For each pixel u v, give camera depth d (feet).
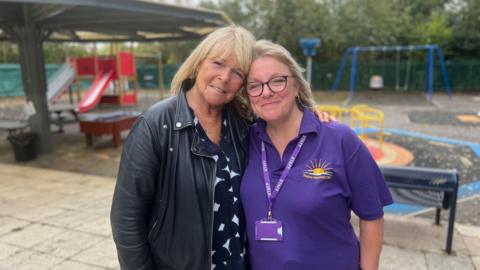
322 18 77.41
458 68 76.84
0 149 28.58
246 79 5.34
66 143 30.81
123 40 42.63
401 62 78.33
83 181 19.93
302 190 5.16
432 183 11.64
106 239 12.61
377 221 5.48
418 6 96.99
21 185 19.21
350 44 81.35
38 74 26.32
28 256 11.50
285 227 5.25
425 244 12.28
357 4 80.84
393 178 12.08
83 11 23.24
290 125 5.45
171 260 5.29
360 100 66.18
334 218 5.23
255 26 78.43
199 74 5.20
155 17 25.55
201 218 5.10
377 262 5.62
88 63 60.08
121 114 31.96
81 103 50.70
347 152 5.26
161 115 5.11
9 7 23.89
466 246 12.16
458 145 29.40
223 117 5.62
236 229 5.44
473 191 18.83
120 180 5.06
